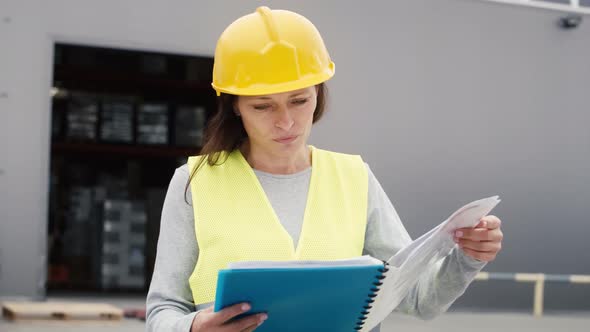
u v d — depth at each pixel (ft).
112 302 31.40
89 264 35.58
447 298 6.97
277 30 6.64
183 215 6.86
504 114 33.37
